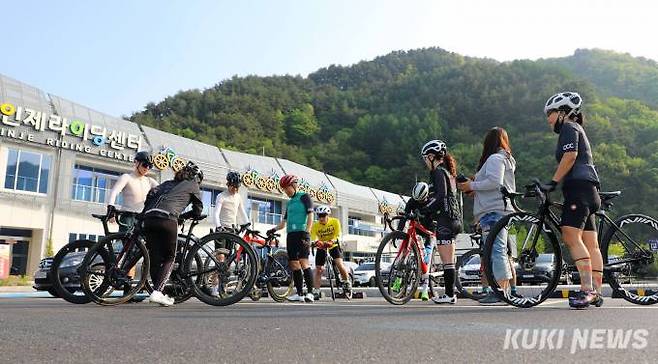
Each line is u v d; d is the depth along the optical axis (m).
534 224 4.06
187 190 4.40
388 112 132.00
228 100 124.38
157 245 4.21
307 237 6.10
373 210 46.59
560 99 3.99
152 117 108.31
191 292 4.52
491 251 3.94
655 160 74.62
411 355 1.67
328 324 2.55
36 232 24.00
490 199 4.57
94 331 2.29
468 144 101.69
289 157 97.75
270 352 1.75
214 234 4.54
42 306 4.14
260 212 36.09
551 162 77.69
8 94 23.80
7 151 23.30
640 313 3.03
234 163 34.53
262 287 6.71
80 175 26.44
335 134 120.88
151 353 1.74
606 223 4.20
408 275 4.82
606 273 4.11
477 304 4.68
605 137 86.94
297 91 152.25
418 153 100.56
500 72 137.25
